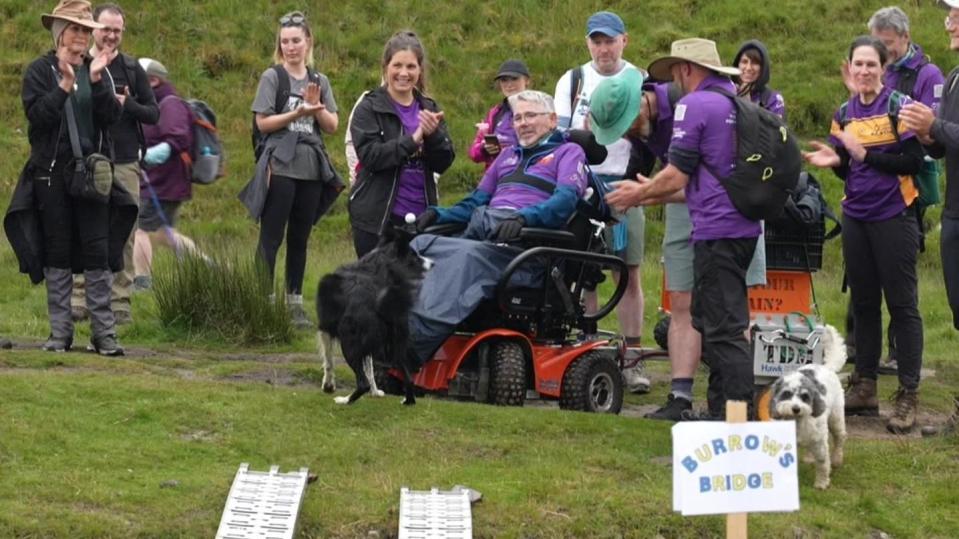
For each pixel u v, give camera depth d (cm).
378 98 1096
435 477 765
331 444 815
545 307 980
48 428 802
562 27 2695
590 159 1048
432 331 931
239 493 716
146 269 1459
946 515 765
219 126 2380
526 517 718
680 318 983
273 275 1275
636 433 869
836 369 840
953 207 902
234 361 1104
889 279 969
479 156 1196
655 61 966
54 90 1014
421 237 985
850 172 978
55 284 1070
